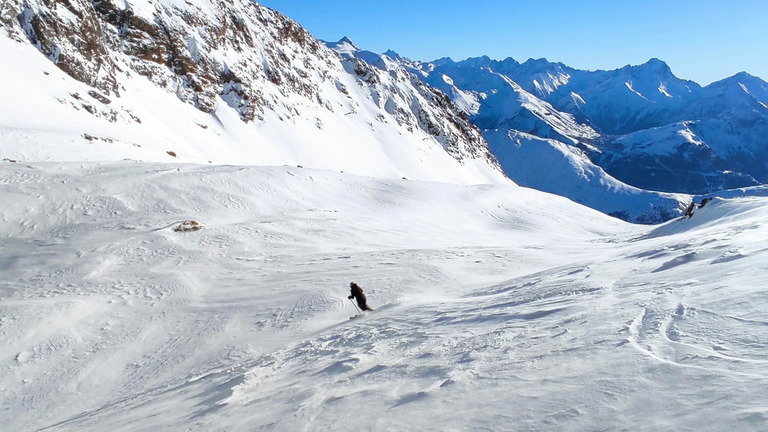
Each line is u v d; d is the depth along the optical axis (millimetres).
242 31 128875
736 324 4000
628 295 6562
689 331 4141
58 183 29297
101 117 58688
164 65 95250
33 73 55500
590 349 4359
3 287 17609
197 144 79562
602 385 3385
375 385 4969
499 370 4402
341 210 38375
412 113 175625
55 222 25094
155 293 17641
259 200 34406
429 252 24047
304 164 103438
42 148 38344
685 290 5793
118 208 27625
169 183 32594
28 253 20938
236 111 103812
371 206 43094
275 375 7281
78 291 17406
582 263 13906
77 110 55406
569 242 39812
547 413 3150
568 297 7746
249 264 21625
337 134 129750
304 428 3988
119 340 13992
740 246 8250
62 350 13297
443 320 8500
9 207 25422
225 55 112125
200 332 14219
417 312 10133
